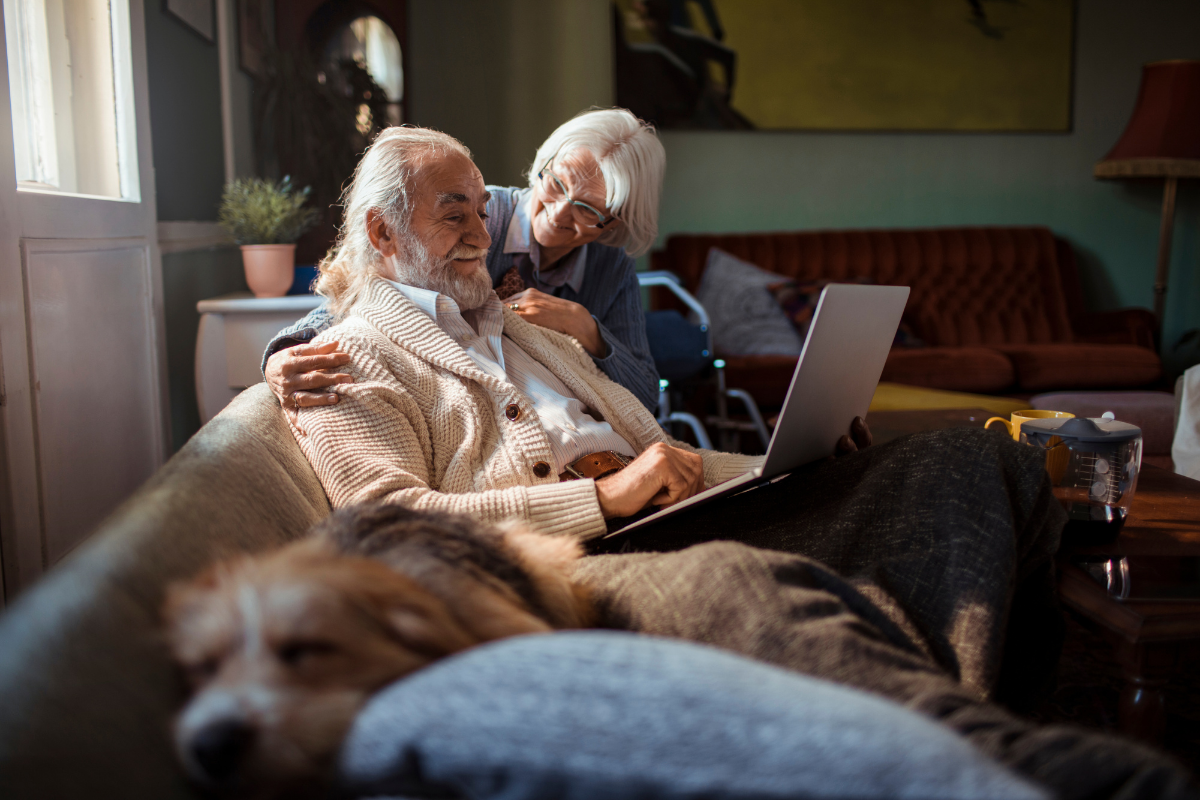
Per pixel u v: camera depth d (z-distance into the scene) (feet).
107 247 6.45
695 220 14.75
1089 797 1.82
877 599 3.15
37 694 1.55
